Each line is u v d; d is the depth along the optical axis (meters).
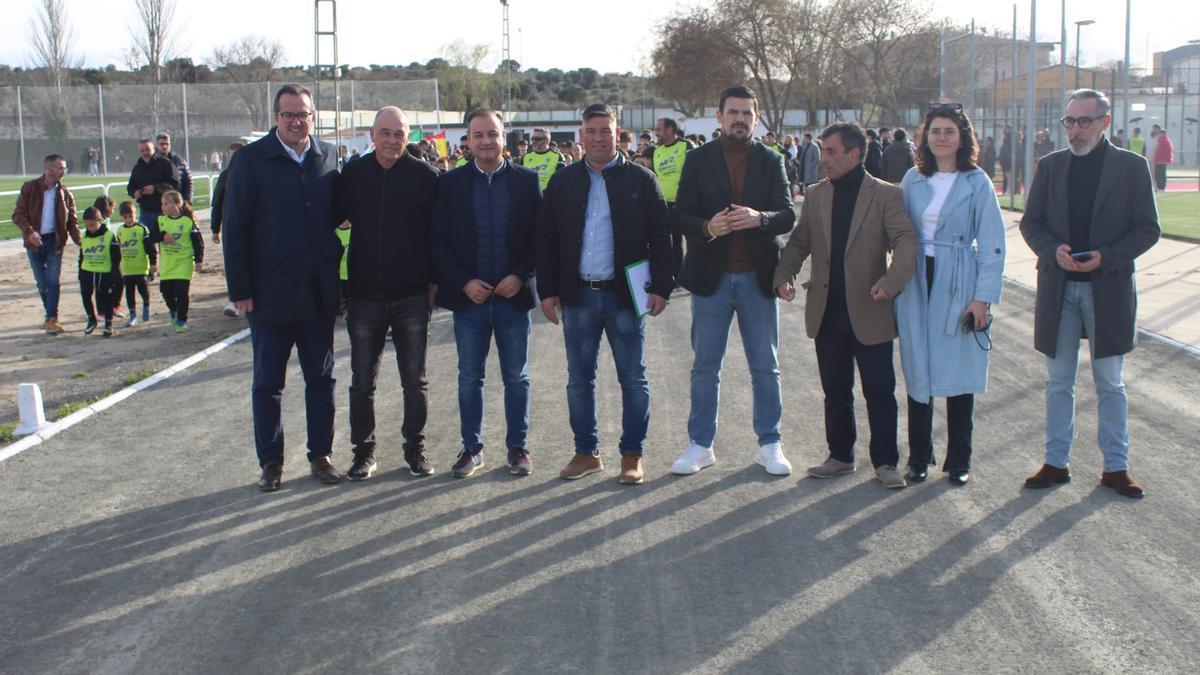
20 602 4.55
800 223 6.03
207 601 4.52
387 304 6.10
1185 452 6.32
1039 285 5.70
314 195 5.92
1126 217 5.44
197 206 33.00
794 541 5.06
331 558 4.96
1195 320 10.43
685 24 50.06
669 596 4.48
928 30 46.00
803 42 48.50
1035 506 5.46
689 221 5.89
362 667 3.92
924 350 5.76
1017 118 25.19
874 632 4.12
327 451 6.17
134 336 11.61
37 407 7.39
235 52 79.69
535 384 8.59
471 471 6.20
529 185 6.12
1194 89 34.56
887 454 5.86
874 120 50.00
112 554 5.07
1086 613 4.25
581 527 5.30
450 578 4.70
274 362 5.98
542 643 4.08
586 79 103.75
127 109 48.72
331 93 43.19
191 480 6.21
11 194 36.97
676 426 7.24
